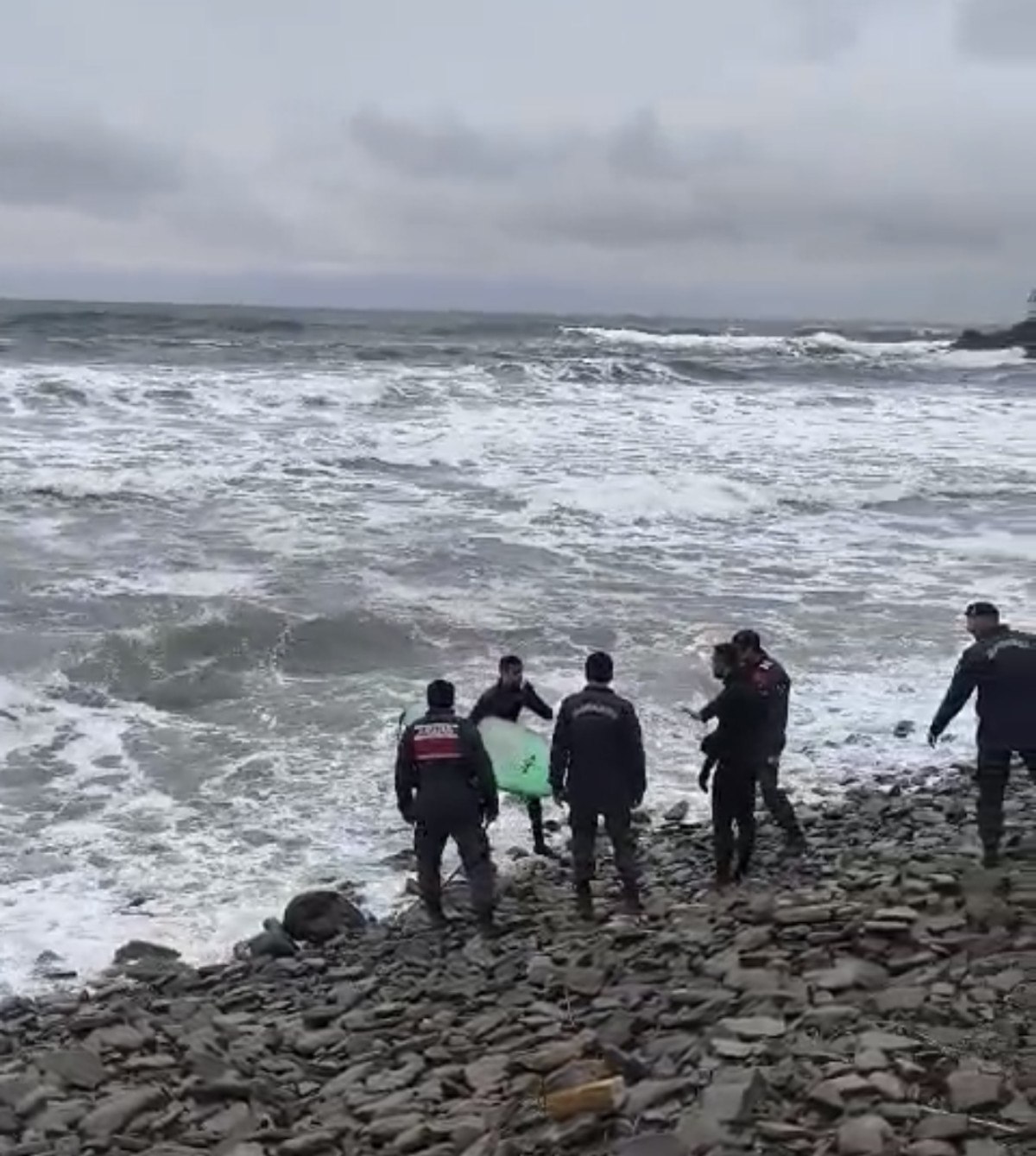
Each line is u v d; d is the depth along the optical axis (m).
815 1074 5.21
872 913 7.41
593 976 7.30
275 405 27.58
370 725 12.23
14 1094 6.27
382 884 9.40
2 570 15.72
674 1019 6.29
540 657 14.13
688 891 9.05
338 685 13.25
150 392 27.28
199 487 20.36
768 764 9.42
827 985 6.33
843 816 10.47
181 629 13.96
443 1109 5.82
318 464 22.69
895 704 13.30
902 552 19.58
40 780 10.82
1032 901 7.38
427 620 15.05
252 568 16.50
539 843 10.04
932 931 7.05
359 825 10.28
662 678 13.71
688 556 18.75
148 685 12.96
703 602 16.41
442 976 7.84
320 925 8.57
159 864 9.50
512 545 18.53
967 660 8.53
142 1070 6.64
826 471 25.16
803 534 20.53
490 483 22.28
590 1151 4.91
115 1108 6.07
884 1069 5.13
